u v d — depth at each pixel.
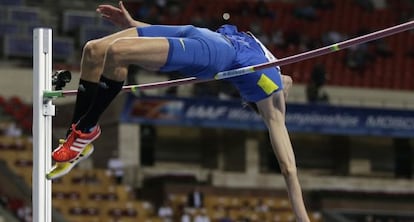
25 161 42.97
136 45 12.40
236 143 48.62
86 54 12.86
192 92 47.38
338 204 46.84
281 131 13.85
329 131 47.78
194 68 12.89
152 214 42.94
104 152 46.12
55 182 42.47
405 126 49.00
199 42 12.82
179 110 45.38
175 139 48.34
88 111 12.84
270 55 13.81
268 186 47.69
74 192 42.50
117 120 45.34
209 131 48.69
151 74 46.59
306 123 47.34
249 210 44.47
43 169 14.01
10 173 42.06
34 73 14.04
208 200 44.41
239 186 47.28
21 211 39.81
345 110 47.75
